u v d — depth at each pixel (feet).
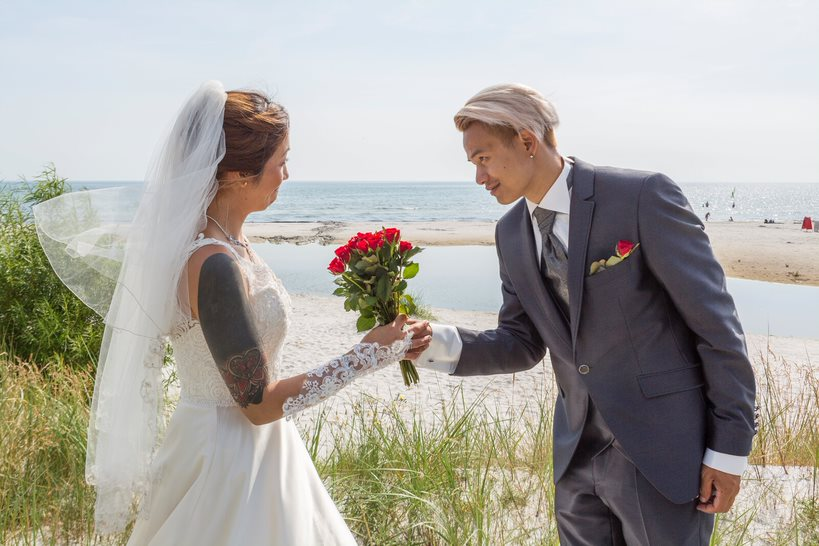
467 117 7.11
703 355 6.73
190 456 6.85
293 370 31.17
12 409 13.84
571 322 7.16
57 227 6.81
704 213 244.63
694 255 6.63
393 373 27.68
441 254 101.24
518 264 7.80
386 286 7.56
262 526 6.89
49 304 19.30
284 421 7.53
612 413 7.07
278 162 7.07
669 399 6.91
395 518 11.39
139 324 6.62
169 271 6.43
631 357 6.98
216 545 6.73
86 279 6.98
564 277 7.32
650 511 6.97
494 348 8.41
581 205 7.02
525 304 7.90
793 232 117.70
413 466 12.69
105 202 6.82
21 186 20.89
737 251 89.25
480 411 19.65
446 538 10.59
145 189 6.72
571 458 7.66
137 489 6.83
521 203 7.94
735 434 6.57
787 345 38.09
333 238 130.11
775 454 15.61
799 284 67.51
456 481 12.54
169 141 6.68
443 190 551.59
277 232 144.77
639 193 6.81
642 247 6.79
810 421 16.74
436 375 27.61
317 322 44.62
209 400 6.94
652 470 6.84
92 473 7.16
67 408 14.26
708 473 6.73
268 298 6.85
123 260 6.76
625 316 6.90
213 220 6.89
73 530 10.98
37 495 11.43
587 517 7.73
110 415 6.83
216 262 6.39
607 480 7.31
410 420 18.92
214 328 6.37
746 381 6.63
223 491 6.79
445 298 60.85
